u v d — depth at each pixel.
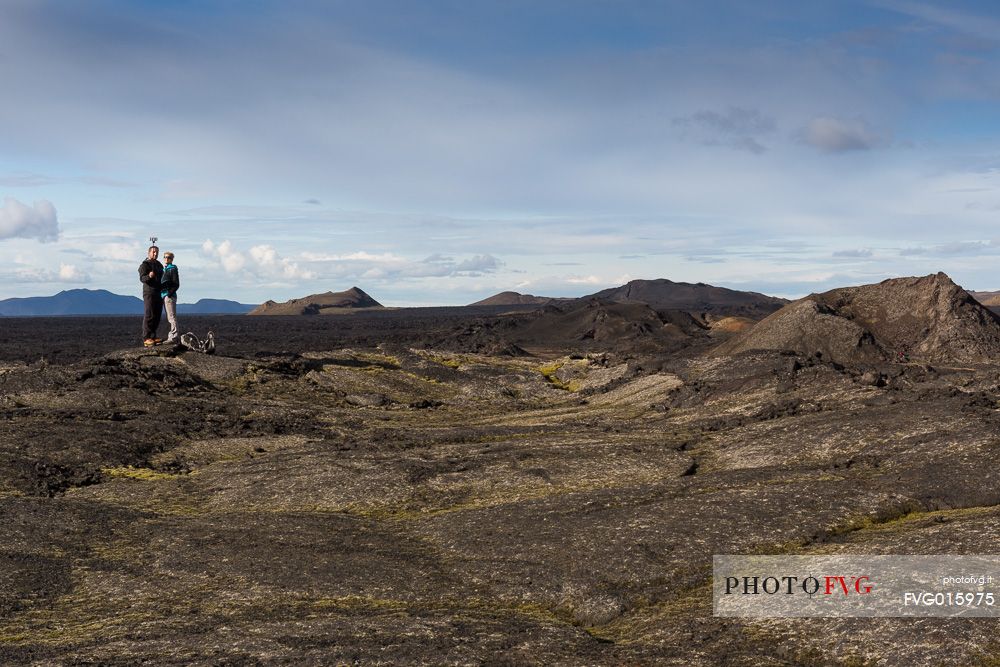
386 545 25.91
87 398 48.53
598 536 24.48
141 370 55.19
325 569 23.34
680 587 21.17
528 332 128.88
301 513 30.22
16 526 27.38
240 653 17.06
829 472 30.12
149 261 60.88
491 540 25.22
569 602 20.94
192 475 36.75
